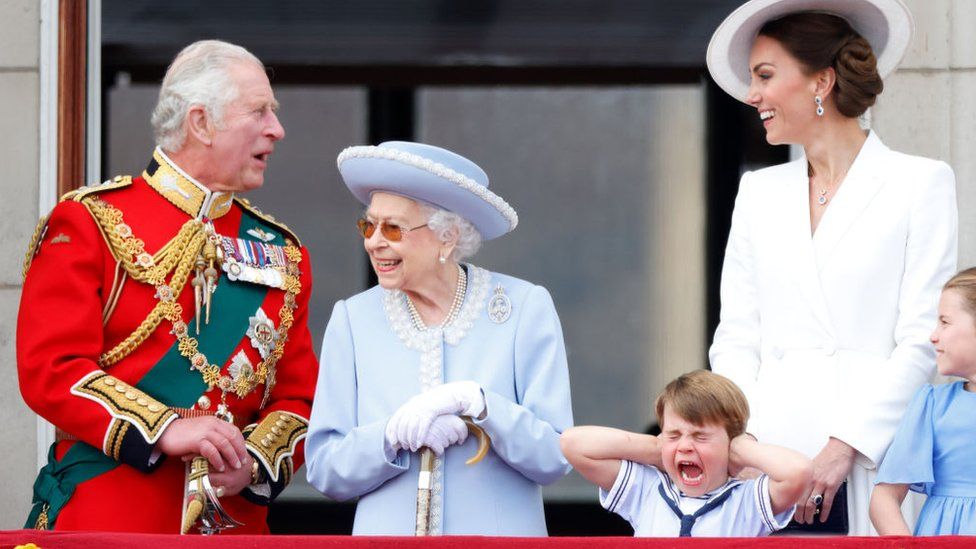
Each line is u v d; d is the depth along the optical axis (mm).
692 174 30375
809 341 15445
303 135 30938
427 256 14172
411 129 30984
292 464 15359
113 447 14492
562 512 29281
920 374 14883
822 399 15211
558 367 14375
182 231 15305
